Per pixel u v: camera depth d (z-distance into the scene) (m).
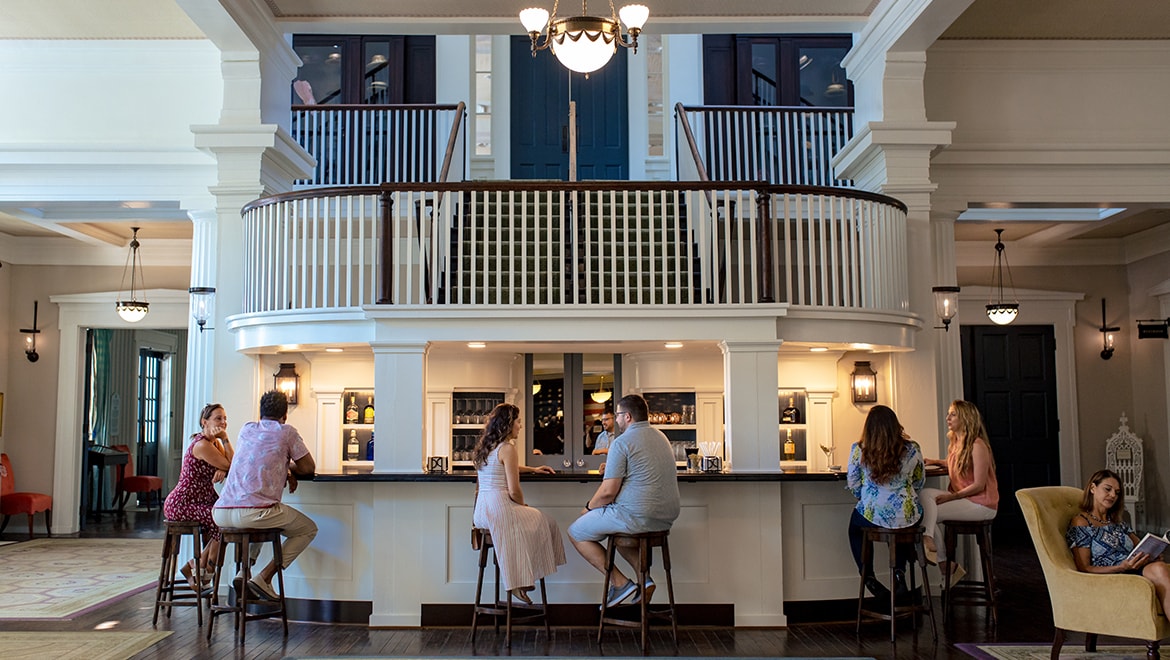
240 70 7.75
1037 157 8.06
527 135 12.18
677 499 5.48
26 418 11.41
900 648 5.43
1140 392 11.22
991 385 11.41
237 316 6.90
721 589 6.00
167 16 7.96
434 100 11.77
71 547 10.01
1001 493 11.27
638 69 12.21
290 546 5.92
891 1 7.45
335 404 7.68
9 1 7.71
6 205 8.72
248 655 5.27
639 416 5.50
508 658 5.15
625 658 5.14
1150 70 8.27
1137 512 10.88
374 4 7.77
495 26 8.03
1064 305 11.41
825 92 11.69
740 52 11.66
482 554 5.57
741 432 6.21
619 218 8.01
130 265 11.62
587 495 6.02
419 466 6.19
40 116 8.40
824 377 7.84
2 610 6.52
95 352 13.73
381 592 6.00
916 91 7.78
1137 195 8.14
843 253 6.65
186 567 6.72
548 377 8.45
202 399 7.81
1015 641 5.59
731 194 7.94
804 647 5.45
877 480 5.64
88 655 5.24
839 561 6.20
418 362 6.27
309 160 8.66
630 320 6.31
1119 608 4.75
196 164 8.26
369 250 7.43
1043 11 7.69
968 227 10.70
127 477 13.82
